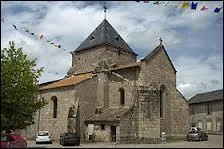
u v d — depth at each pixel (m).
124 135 35.53
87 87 40.38
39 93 42.81
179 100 42.81
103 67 42.97
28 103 28.62
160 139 36.34
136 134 36.66
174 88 43.00
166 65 42.62
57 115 40.16
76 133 34.41
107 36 47.28
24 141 25.72
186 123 42.12
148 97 37.50
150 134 36.50
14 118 27.48
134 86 38.84
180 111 42.38
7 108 27.25
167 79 42.25
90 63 47.16
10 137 24.98
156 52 41.19
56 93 40.94
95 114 40.03
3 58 28.97
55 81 47.78
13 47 29.80
